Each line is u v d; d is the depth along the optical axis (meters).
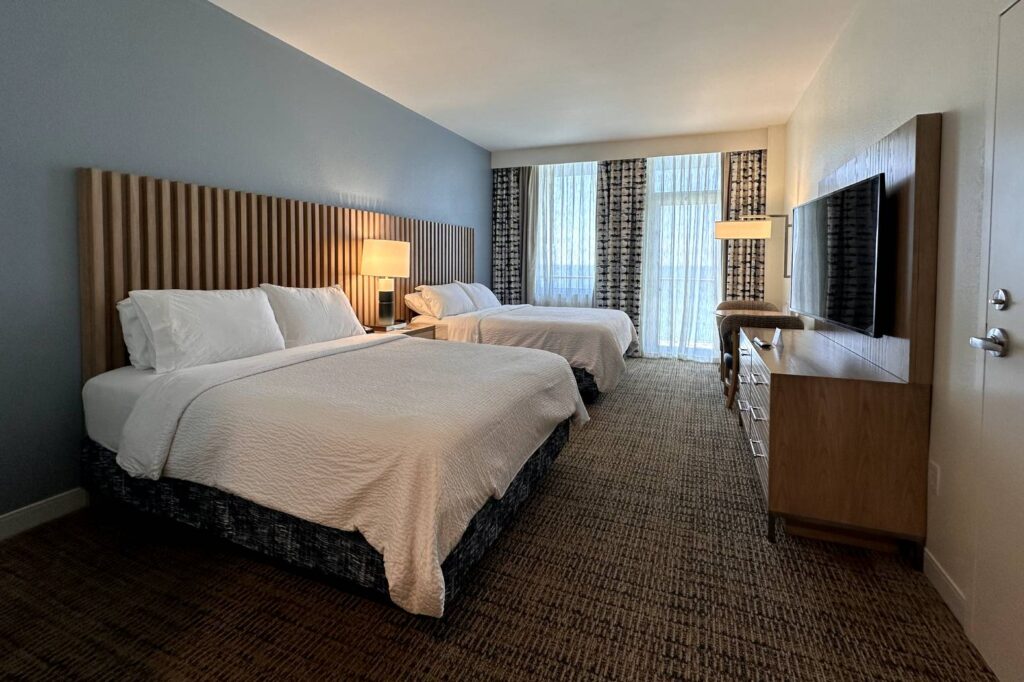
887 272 2.09
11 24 2.07
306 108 3.64
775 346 2.78
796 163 4.73
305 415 1.72
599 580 1.85
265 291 3.03
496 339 4.39
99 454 2.24
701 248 5.99
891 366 2.07
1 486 2.12
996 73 1.48
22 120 2.12
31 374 2.19
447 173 5.62
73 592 1.75
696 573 1.89
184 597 1.73
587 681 1.40
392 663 1.46
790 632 1.59
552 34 3.31
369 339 3.10
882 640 1.55
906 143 1.95
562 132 5.69
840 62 3.27
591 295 6.52
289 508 1.67
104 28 2.40
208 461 1.83
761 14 3.05
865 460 1.98
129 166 2.53
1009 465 1.38
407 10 3.00
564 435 2.78
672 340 6.20
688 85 4.21
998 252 1.46
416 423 1.62
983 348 1.45
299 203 3.53
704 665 1.46
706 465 2.91
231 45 3.06
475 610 1.68
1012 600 1.35
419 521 1.47
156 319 2.28
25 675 1.41
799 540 2.12
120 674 1.41
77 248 2.33
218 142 3.00
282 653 1.49
